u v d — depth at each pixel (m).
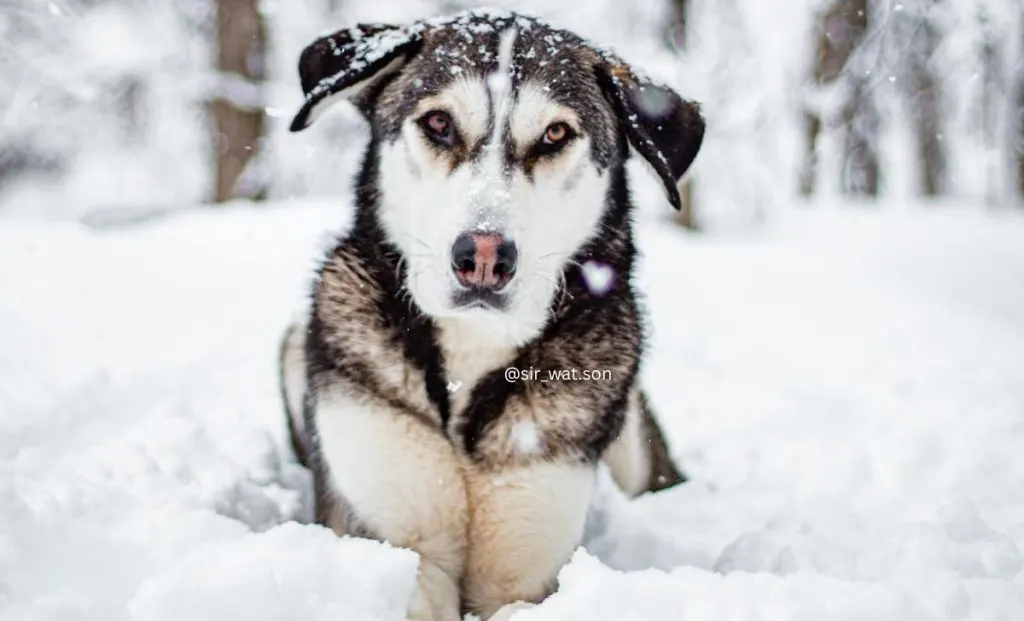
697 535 3.84
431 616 2.84
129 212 11.09
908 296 10.04
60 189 17.30
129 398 4.93
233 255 8.58
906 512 3.92
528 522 3.17
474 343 3.12
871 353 7.37
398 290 3.19
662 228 12.37
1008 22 6.78
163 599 2.39
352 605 2.54
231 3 12.70
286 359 4.34
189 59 12.95
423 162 3.07
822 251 13.09
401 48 3.33
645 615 2.46
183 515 3.03
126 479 3.42
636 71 3.48
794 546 3.21
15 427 4.06
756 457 4.99
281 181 13.79
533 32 3.31
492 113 3.04
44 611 2.36
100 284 7.32
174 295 7.32
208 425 4.42
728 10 11.16
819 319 8.68
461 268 2.83
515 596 3.25
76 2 11.47
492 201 2.86
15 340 5.73
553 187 3.07
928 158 23.42
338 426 3.19
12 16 11.20
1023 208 21.58
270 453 3.95
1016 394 5.80
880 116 8.92
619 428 3.45
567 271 3.24
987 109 10.22
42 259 7.74
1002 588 2.67
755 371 6.88
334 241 3.56
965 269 12.12
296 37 13.22
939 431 5.05
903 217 16.72
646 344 3.60
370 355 3.18
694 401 6.12
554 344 3.19
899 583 2.73
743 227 15.42
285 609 2.44
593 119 3.24
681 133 3.52
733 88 11.03
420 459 3.13
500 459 3.13
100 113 13.18
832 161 9.77
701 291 9.30
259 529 3.47
